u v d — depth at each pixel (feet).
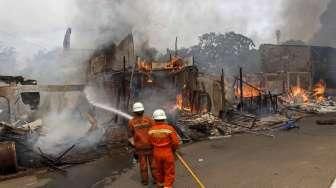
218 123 47.88
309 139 37.78
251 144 36.35
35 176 26.61
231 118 54.19
